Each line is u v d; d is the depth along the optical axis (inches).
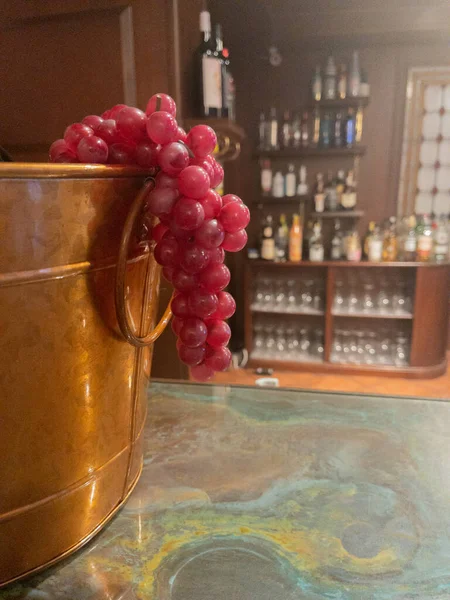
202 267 14.9
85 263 13.6
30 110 48.3
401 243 107.7
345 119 104.0
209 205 14.9
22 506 14.1
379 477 20.3
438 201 108.3
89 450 15.5
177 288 15.5
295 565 15.8
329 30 93.8
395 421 25.0
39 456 13.9
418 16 89.1
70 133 15.6
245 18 89.2
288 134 107.0
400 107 104.4
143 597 14.7
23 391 12.9
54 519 15.0
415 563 15.8
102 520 17.2
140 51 44.8
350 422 25.0
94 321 14.4
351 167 108.9
